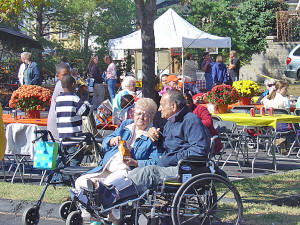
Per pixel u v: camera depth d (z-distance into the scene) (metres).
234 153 11.66
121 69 26.48
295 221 6.43
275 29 32.56
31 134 8.53
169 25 17.05
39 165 6.40
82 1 26.08
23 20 27.09
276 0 32.75
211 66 19.09
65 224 6.55
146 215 5.91
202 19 28.06
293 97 15.07
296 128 11.90
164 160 6.02
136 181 5.71
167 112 6.10
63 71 8.73
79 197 5.78
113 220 5.76
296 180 8.98
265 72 31.98
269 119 10.21
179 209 5.59
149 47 8.25
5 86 21.97
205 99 11.60
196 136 5.92
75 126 8.16
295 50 25.78
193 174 5.82
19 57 24.33
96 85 19.34
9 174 9.66
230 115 10.91
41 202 6.82
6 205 7.24
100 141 6.83
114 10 27.75
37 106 9.99
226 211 6.66
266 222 6.32
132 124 6.39
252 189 8.23
